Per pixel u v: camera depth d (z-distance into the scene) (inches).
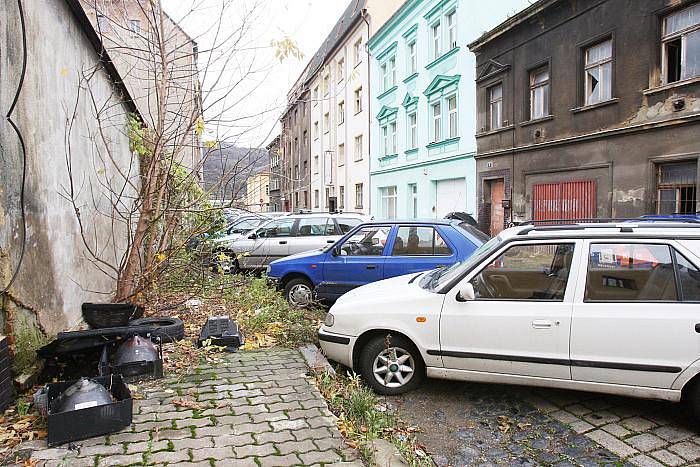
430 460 135.7
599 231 170.7
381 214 1155.9
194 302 309.9
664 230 164.9
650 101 469.1
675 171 455.5
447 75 827.4
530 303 169.9
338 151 1416.1
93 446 130.1
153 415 149.9
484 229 739.4
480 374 174.6
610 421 163.2
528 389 192.4
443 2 833.5
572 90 560.7
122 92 321.1
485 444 149.8
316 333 243.1
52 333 186.1
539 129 613.6
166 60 276.4
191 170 324.8
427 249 296.4
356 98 1274.6
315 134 1627.7
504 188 688.4
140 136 319.0
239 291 341.7
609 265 165.3
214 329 229.0
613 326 158.7
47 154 187.5
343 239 321.4
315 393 169.5
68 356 179.6
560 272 171.0
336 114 1409.9
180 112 285.3
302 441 135.3
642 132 476.4
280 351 219.8
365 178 1218.6
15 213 158.2
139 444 131.6
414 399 184.4
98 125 250.4
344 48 1336.1
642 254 162.9
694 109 427.5
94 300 250.5
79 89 228.8
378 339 188.5
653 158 466.0
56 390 147.5
